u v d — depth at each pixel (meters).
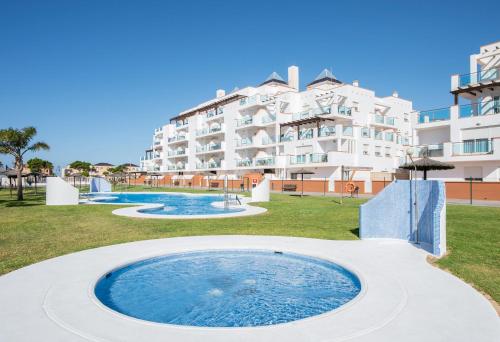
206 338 3.86
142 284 6.66
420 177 30.98
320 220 14.12
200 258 8.38
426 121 30.62
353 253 8.05
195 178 58.53
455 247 8.65
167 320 5.11
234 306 5.66
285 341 3.78
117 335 3.92
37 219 14.54
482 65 29.75
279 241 9.42
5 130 27.28
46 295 5.21
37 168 83.81
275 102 45.50
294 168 42.31
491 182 23.48
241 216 15.49
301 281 6.85
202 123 62.06
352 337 3.88
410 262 7.24
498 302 5.07
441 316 4.47
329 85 50.19
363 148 39.84
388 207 10.02
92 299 5.04
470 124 27.38
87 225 12.77
